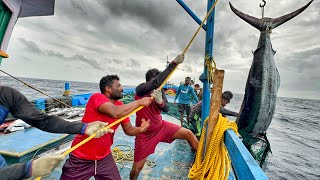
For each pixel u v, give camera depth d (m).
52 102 8.00
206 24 3.23
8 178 1.13
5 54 1.43
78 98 9.47
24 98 1.60
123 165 4.18
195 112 6.02
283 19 3.57
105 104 2.49
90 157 2.55
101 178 2.73
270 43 3.73
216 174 2.31
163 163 4.48
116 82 2.80
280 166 7.46
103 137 2.56
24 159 3.94
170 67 2.96
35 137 4.66
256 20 3.73
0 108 1.48
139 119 3.40
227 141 2.46
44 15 2.05
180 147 5.56
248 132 4.12
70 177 2.56
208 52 3.12
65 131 1.71
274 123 19.75
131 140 5.86
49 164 1.19
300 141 12.16
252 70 3.91
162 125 3.50
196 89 12.16
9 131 5.25
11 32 1.47
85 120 2.63
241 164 1.75
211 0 3.16
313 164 7.98
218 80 2.58
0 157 1.44
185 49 2.91
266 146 4.09
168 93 20.42
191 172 2.67
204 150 2.78
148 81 3.42
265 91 3.78
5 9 1.40
